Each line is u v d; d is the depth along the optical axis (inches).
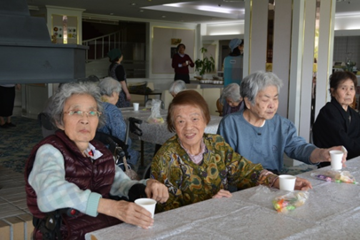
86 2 374.6
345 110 125.7
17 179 155.9
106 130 126.1
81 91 70.6
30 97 409.7
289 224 58.8
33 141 265.6
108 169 73.0
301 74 205.6
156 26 527.2
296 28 200.2
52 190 60.1
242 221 59.9
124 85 278.7
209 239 53.5
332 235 55.0
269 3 209.5
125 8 414.3
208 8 485.4
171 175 78.9
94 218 69.2
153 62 532.1
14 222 111.4
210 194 80.1
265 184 80.0
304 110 209.0
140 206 57.6
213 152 83.1
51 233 63.4
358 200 70.1
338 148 92.5
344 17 483.8
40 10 413.4
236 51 239.1
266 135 100.7
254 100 95.6
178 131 77.9
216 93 290.2
